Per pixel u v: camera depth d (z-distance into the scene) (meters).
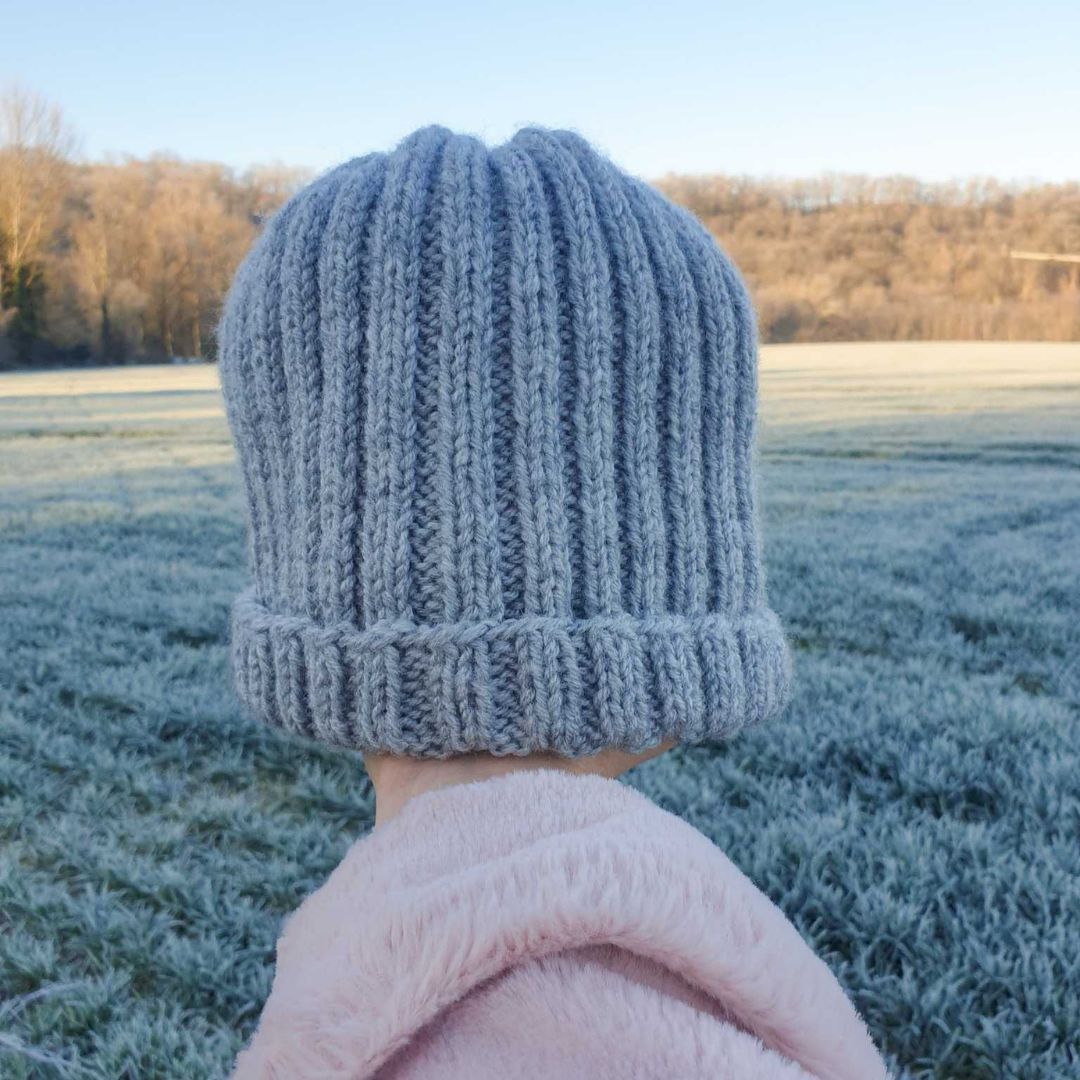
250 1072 0.54
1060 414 10.79
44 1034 2.29
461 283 0.74
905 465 8.65
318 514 0.77
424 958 0.48
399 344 0.74
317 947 0.60
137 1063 2.17
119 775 3.41
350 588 0.75
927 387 12.82
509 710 0.71
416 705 0.72
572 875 0.51
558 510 0.74
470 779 0.72
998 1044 2.12
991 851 2.71
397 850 0.61
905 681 4.00
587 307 0.75
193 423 11.90
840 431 10.43
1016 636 4.49
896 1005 2.25
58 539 6.71
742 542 0.86
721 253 0.87
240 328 0.84
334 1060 0.48
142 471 9.29
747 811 3.06
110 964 2.51
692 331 0.80
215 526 7.09
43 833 3.12
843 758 3.41
